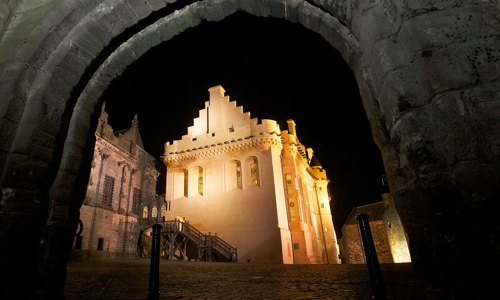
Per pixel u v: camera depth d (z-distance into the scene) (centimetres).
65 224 344
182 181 2734
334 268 1055
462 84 192
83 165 385
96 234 2283
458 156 181
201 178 2738
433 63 202
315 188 3691
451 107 190
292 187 2675
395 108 217
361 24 264
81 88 382
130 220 2764
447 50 202
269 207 2323
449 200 178
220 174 2573
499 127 177
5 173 291
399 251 3316
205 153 2680
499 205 165
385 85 228
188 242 2342
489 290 158
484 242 165
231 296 506
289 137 2834
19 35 343
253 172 2539
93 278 779
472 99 187
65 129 360
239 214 2388
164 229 2339
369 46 252
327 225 3519
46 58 345
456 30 205
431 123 195
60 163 351
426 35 208
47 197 328
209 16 411
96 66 392
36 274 303
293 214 2597
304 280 701
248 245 2277
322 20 338
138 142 3222
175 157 2791
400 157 224
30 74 332
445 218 177
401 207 260
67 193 351
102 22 364
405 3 222
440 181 183
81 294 523
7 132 305
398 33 227
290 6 357
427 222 189
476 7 208
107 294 530
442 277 178
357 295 455
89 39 365
